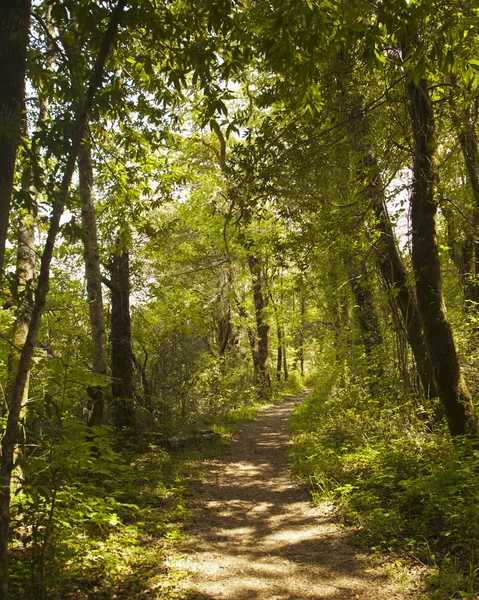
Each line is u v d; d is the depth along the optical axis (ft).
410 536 17.93
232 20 14.82
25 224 22.52
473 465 20.11
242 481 29.81
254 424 54.75
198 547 18.94
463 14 15.71
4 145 11.29
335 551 17.97
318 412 48.26
